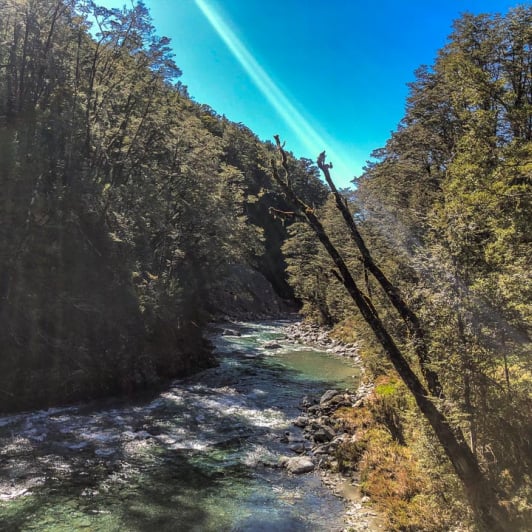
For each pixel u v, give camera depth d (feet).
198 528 34.22
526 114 65.46
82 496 38.50
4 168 69.92
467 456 28.48
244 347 134.00
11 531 32.37
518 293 28.02
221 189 142.00
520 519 26.04
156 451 50.24
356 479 43.52
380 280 34.58
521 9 82.28
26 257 71.87
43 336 69.62
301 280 229.86
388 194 103.04
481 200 40.73
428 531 30.73
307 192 318.65
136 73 112.57
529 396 28.76
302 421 62.59
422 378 42.06
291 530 34.06
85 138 99.30
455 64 75.66
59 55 97.91
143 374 80.79
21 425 55.16
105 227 90.17
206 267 137.28
